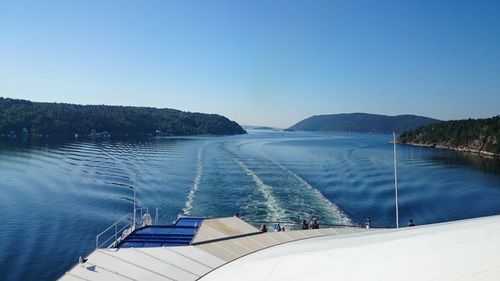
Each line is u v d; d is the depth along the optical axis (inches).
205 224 871.1
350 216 1772.9
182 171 2940.5
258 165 3405.5
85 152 4097.0
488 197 2346.2
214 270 624.1
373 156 4741.6
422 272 418.0
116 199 1993.1
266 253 676.7
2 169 2812.5
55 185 2300.7
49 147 4520.2
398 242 507.2
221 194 2129.7
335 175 2965.1
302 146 6171.3
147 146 5172.2
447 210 2011.6
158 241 775.1
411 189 2513.5
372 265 459.5
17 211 1733.5
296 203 1951.3
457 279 394.0
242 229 860.0
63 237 1417.3
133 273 594.9
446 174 3321.9
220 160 3713.1
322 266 498.6
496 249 437.4
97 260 628.7
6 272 1116.5
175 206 1872.5
